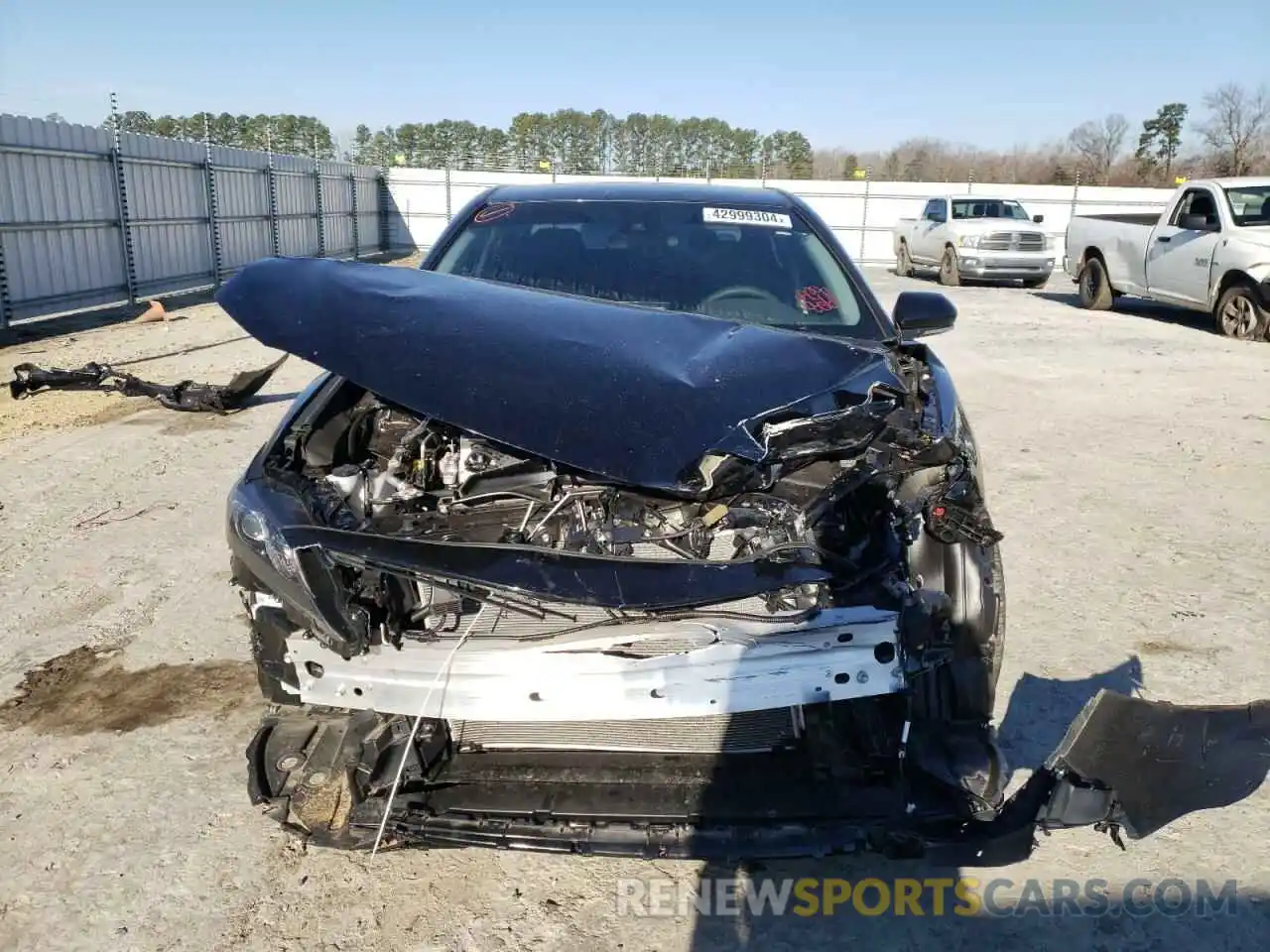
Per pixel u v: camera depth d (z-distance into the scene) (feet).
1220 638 12.53
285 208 70.59
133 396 27.07
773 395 7.45
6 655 12.20
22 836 8.82
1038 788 6.87
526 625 7.59
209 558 15.39
